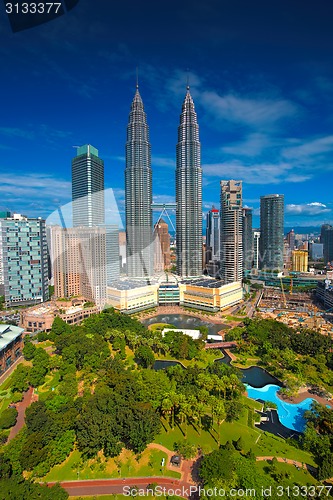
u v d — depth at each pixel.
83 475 132.50
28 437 137.38
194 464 139.62
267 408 190.50
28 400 190.62
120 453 144.75
